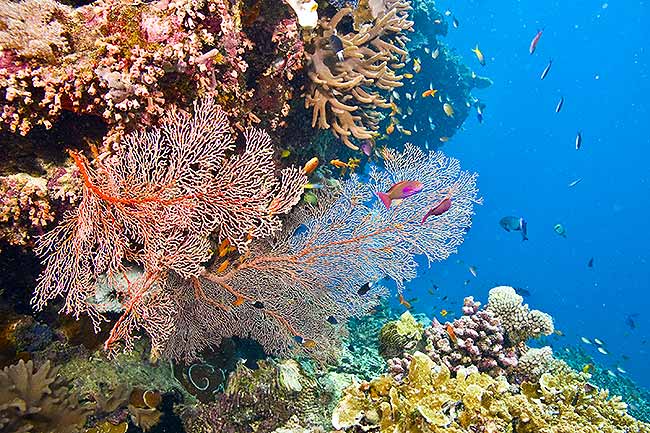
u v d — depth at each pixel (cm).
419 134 1194
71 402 336
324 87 500
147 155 327
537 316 510
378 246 555
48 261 350
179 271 373
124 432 383
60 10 305
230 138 379
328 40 488
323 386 531
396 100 1023
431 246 575
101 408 392
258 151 375
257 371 497
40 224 310
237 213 381
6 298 359
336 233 538
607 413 374
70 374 391
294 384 497
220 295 488
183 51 308
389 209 558
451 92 1203
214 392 480
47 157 324
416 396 298
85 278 341
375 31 569
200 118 333
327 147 643
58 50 287
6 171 310
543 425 307
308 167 416
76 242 327
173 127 332
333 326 591
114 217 336
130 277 375
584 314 4456
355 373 664
